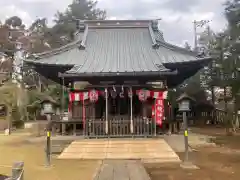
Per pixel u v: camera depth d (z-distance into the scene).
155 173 10.32
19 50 54.00
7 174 9.77
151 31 22.48
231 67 25.50
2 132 28.98
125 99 18.34
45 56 19.62
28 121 40.28
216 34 33.28
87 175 9.87
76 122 19.05
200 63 18.45
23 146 17.48
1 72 43.44
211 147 16.92
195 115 40.50
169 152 13.56
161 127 18.77
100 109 18.47
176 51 20.06
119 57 19.50
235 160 12.81
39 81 49.66
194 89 43.44
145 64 18.09
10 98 35.06
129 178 8.91
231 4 24.28
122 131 16.19
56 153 14.89
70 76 16.36
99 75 16.34
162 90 16.70
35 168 11.19
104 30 23.42
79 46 20.78
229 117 30.59
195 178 9.46
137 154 13.46
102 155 13.53
